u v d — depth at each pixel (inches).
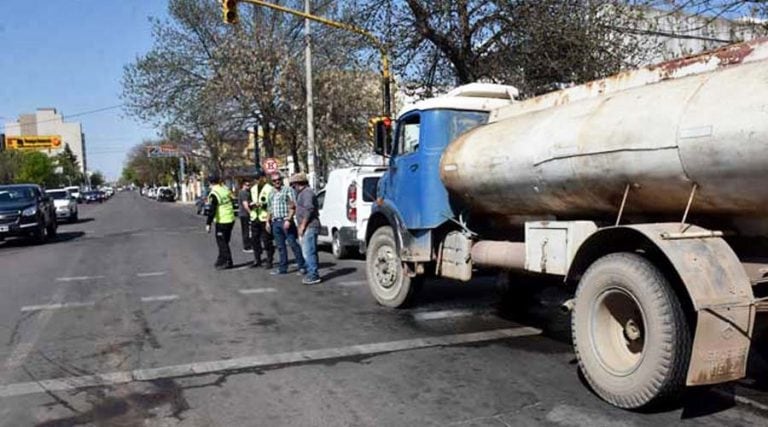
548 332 271.4
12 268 543.8
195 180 3184.1
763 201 166.6
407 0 554.6
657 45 557.9
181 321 309.7
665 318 167.2
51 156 4493.1
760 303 169.2
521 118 255.6
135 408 190.1
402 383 206.5
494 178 249.1
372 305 339.9
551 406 182.5
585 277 193.2
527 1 534.6
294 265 510.3
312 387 204.8
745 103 162.7
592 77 543.2
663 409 176.7
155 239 807.7
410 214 307.7
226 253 497.0
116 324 306.0
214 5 1211.9
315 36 1016.9
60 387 210.8
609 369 183.0
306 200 415.5
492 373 214.7
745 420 169.2
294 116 1165.7
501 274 297.3
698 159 172.1
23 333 290.7
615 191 202.7
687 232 175.0
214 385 209.5
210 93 1169.4
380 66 641.6
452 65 602.5
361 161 1214.9
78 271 506.6
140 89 1243.2
